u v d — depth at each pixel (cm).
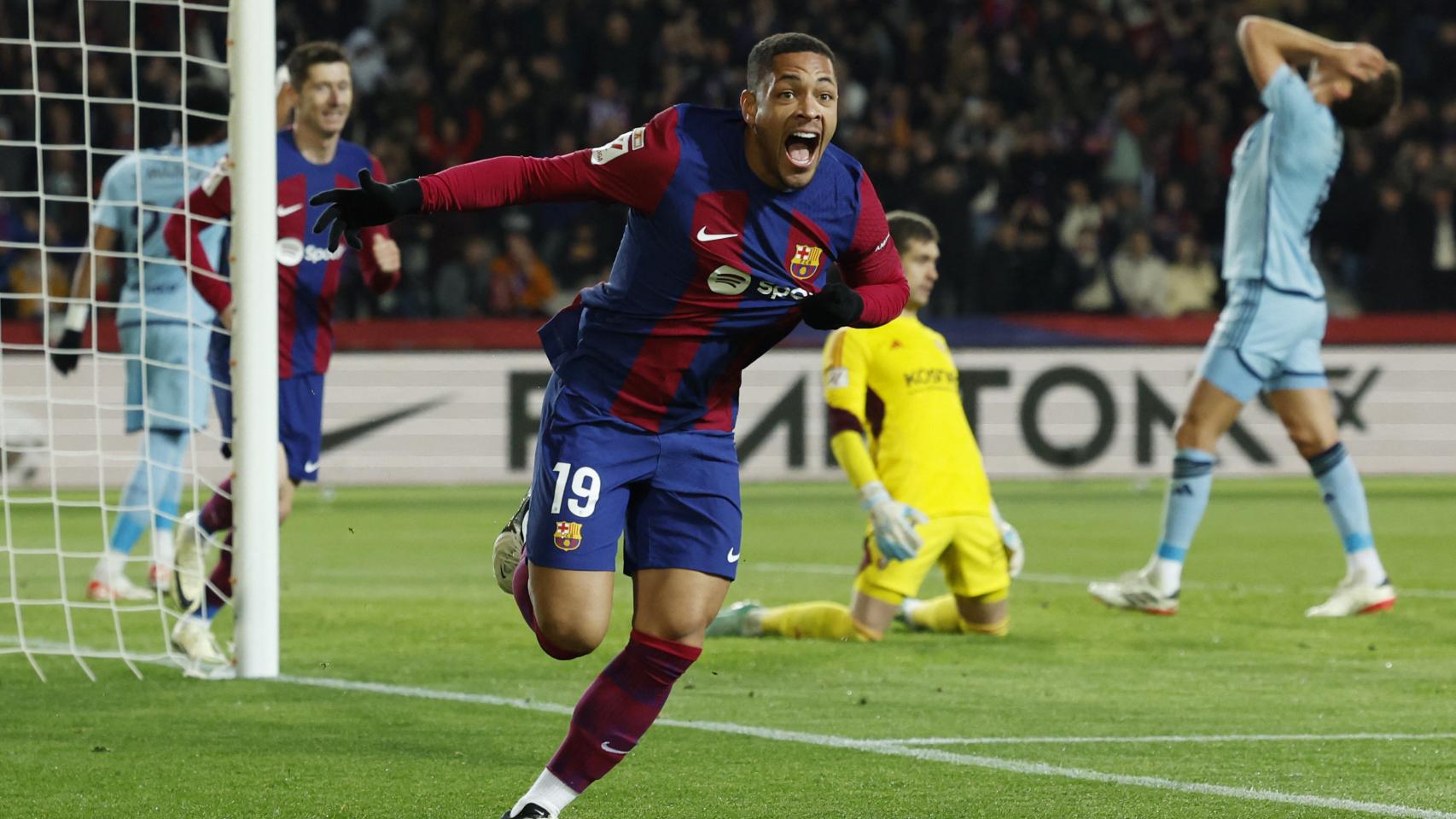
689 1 3972
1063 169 3775
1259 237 1535
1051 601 1642
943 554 1388
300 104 1323
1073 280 3588
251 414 1165
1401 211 3644
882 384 1368
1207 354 1541
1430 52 4072
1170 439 3328
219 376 1265
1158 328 3325
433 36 3922
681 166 705
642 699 721
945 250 3559
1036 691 1131
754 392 3256
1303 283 1535
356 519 2622
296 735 968
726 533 728
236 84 1142
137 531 1616
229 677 1171
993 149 3766
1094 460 3325
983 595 1377
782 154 698
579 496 719
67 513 2738
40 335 3075
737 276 714
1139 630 1432
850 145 3694
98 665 1231
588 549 718
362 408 3216
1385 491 3088
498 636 1391
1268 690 1137
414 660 1257
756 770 877
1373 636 1404
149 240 1605
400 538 2309
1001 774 866
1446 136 3944
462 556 2072
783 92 691
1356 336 3369
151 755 910
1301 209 1536
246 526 1170
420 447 3231
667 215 707
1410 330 3372
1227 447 3341
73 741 947
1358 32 4162
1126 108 3884
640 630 723
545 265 3584
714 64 3834
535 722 1010
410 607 1579
